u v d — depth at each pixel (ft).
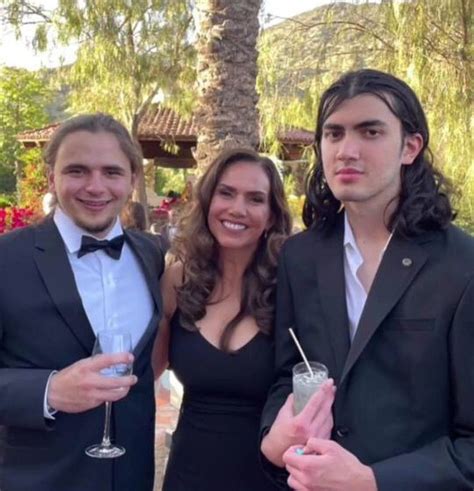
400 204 5.99
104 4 53.72
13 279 6.69
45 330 6.66
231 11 19.13
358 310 6.06
